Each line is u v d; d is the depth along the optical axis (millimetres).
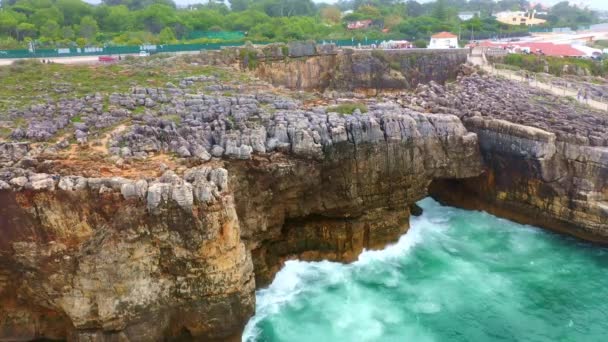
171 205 25734
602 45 103812
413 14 154125
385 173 37500
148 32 100125
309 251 37625
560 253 39156
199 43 83062
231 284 27641
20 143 30250
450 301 33625
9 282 27547
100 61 63062
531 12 184750
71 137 32500
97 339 27047
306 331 30641
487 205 45281
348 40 96750
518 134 40500
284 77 69875
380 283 35438
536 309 33000
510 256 38844
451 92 53562
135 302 26688
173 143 31828
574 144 39000
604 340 30250
